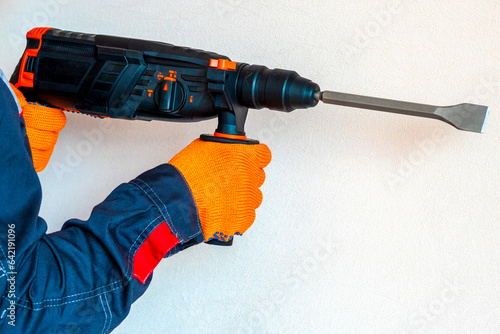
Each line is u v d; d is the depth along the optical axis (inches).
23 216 18.9
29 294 18.8
